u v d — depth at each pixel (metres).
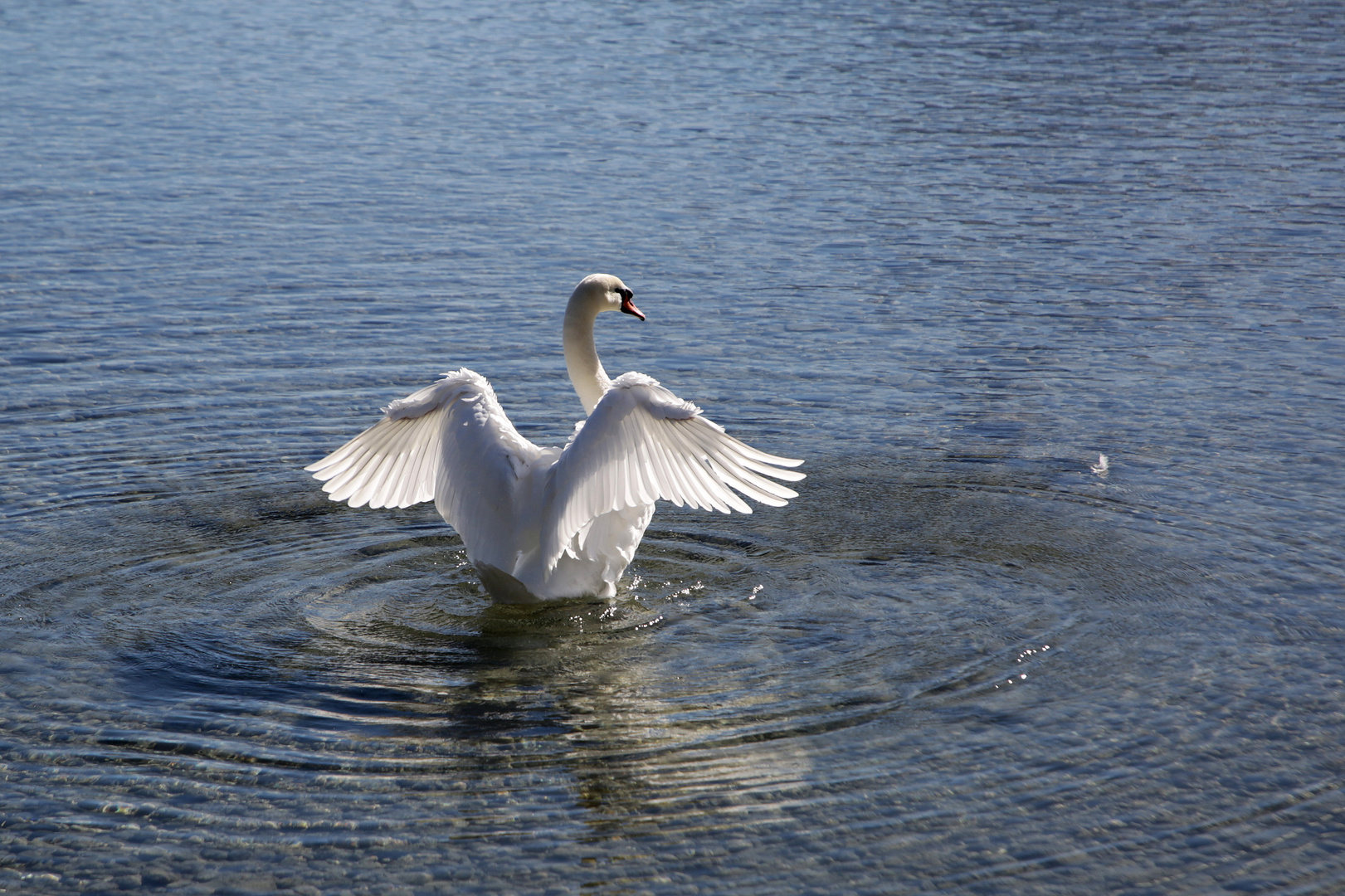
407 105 26.52
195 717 7.14
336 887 5.82
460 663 7.77
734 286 15.94
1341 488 10.16
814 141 23.45
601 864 5.96
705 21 36.81
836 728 7.03
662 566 9.17
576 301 9.91
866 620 8.31
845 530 9.73
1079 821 6.28
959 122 24.75
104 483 10.41
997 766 6.70
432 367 13.23
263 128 24.44
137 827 6.22
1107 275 16.12
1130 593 8.62
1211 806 6.38
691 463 7.70
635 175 21.31
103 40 33.31
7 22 35.44
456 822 6.26
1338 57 30.12
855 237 17.92
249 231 18.00
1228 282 15.73
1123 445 11.23
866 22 36.16
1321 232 17.66
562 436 11.61
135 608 8.45
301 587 8.80
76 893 5.78
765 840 6.12
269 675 7.61
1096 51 31.33
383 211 19.19
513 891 5.79
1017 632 8.12
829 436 11.62
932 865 5.96
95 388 12.38
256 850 6.06
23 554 9.16
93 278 15.81
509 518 8.09
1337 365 12.96
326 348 13.70
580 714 7.18
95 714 7.16
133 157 22.00
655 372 13.24
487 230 18.30
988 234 17.97
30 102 26.03
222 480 10.54
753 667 7.71
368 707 7.26
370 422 11.78
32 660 7.73
